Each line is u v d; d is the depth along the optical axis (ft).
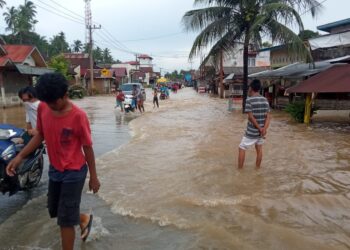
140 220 15.64
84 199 18.37
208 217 15.76
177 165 25.20
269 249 12.90
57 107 10.85
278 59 96.32
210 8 64.34
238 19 64.59
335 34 53.78
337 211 16.31
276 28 60.85
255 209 16.63
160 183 20.92
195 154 28.76
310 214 15.98
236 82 120.67
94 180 12.05
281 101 74.23
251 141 23.35
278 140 35.09
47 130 11.21
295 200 17.62
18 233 14.53
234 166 24.61
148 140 36.47
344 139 35.53
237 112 69.87
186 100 121.49
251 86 23.00
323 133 39.75
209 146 32.30
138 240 13.83
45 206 17.56
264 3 62.80
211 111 73.61
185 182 21.01
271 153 28.86
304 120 49.06
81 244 13.50
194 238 13.88
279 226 14.74
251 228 14.60
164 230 14.64
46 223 15.42
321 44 55.42
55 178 11.59
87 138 11.43
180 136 38.91
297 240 13.50
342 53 67.82
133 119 59.26
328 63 63.52
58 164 11.44
